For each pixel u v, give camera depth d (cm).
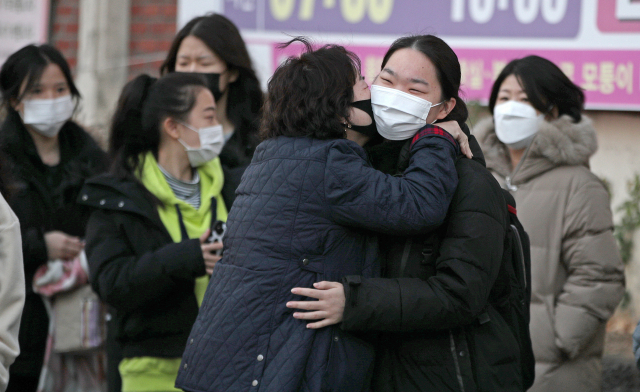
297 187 476
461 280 468
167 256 612
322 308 464
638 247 1186
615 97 1162
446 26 1197
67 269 733
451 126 508
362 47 1218
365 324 464
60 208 774
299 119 490
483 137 794
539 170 736
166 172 671
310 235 473
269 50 1235
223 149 774
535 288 715
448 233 484
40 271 731
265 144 505
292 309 468
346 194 466
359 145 502
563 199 719
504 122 745
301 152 484
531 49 1177
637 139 1186
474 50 1191
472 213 479
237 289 476
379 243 504
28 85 774
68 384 746
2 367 438
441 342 489
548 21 1169
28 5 1339
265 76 1234
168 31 1337
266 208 481
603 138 1198
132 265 618
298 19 1229
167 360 629
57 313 733
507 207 525
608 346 1152
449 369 485
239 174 714
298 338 463
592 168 1205
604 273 700
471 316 472
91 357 757
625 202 1190
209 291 500
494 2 1182
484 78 1189
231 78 805
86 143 833
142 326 626
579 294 698
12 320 444
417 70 501
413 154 492
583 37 1162
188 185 679
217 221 659
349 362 469
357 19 1217
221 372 466
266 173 489
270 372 459
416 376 488
